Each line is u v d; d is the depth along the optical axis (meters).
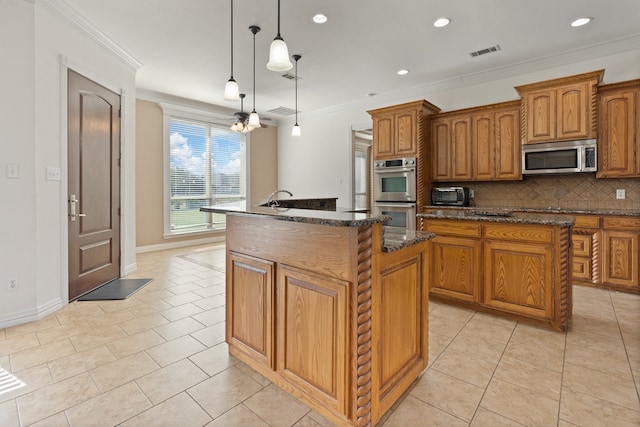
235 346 2.14
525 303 2.62
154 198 5.59
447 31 3.38
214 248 5.89
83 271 3.32
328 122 6.40
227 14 3.05
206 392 1.78
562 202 4.09
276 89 5.23
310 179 6.77
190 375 1.95
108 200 3.70
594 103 3.52
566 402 1.67
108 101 3.65
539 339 2.37
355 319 1.44
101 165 3.55
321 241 1.57
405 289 1.74
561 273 2.45
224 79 4.79
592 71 3.55
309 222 1.50
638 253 3.32
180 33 3.41
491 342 2.33
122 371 1.98
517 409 1.63
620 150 3.47
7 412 1.60
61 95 2.94
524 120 3.96
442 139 4.75
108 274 3.75
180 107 5.79
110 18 3.12
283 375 1.80
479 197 4.71
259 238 1.93
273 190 7.37
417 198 4.61
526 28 3.32
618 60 3.64
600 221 3.50
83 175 3.27
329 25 3.25
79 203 3.23
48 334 2.46
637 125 3.38
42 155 2.75
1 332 2.48
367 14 3.05
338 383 1.52
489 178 4.37
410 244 1.66
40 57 2.71
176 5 2.90
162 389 1.81
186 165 6.00
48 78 2.80
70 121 3.07
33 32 2.64
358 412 1.46
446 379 1.89
